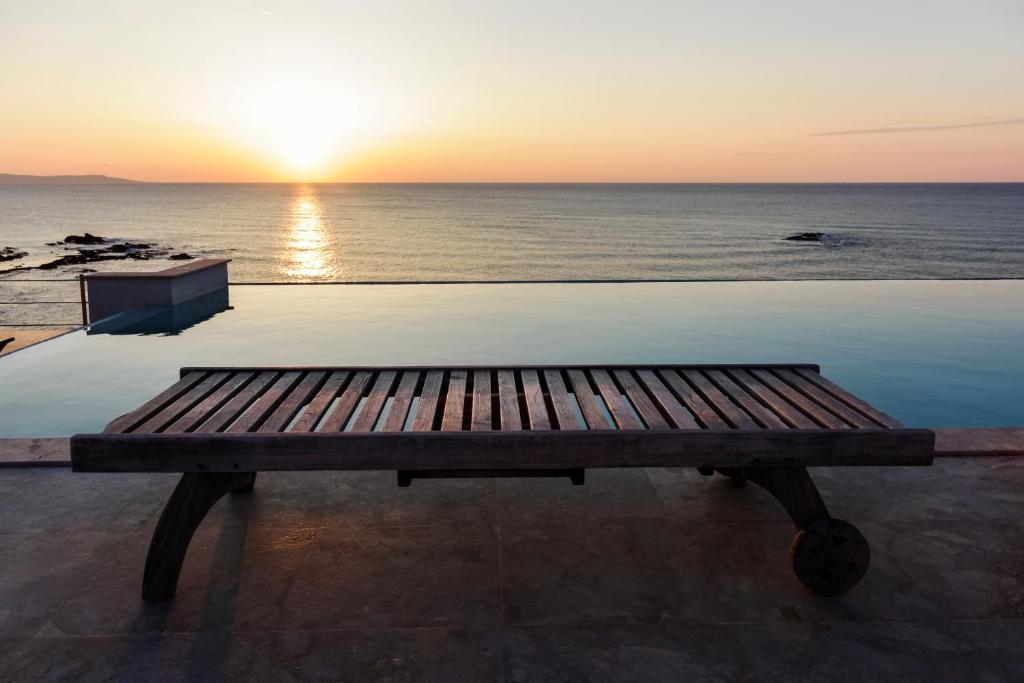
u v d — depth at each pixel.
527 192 191.62
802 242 45.50
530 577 2.21
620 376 2.69
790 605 2.06
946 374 6.02
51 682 1.70
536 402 2.32
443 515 2.64
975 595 2.11
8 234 53.12
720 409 2.27
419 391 2.53
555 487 2.90
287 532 2.50
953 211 84.50
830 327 7.57
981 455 3.20
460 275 30.19
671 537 2.47
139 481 2.93
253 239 49.00
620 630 1.93
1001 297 9.44
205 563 2.28
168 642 1.87
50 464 3.06
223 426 2.10
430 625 1.95
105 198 134.62
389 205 106.69
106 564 2.27
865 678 1.73
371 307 8.49
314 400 2.34
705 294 9.51
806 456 2.03
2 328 14.87
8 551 2.35
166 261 33.44
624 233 53.31
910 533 2.50
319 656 1.81
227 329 7.30
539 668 1.76
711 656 1.82
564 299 9.08
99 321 7.63
